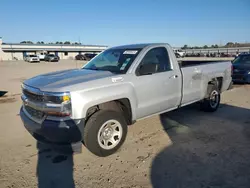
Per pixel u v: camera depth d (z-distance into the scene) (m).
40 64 35.94
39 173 3.15
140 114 3.98
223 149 3.74
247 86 10.23
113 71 3.95
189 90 4.98
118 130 3.71
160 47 4.51
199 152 3.65
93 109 3.54
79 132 3.10
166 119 5.38
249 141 4.05
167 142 4.07
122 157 3.56
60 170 3.22
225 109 6.28
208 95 5.70
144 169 3.18
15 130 4.89
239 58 11.21
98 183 2.89
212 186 2.76
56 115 3.05
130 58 4.05
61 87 3.10
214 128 4.74
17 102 7.85
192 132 4.54
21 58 69.69
